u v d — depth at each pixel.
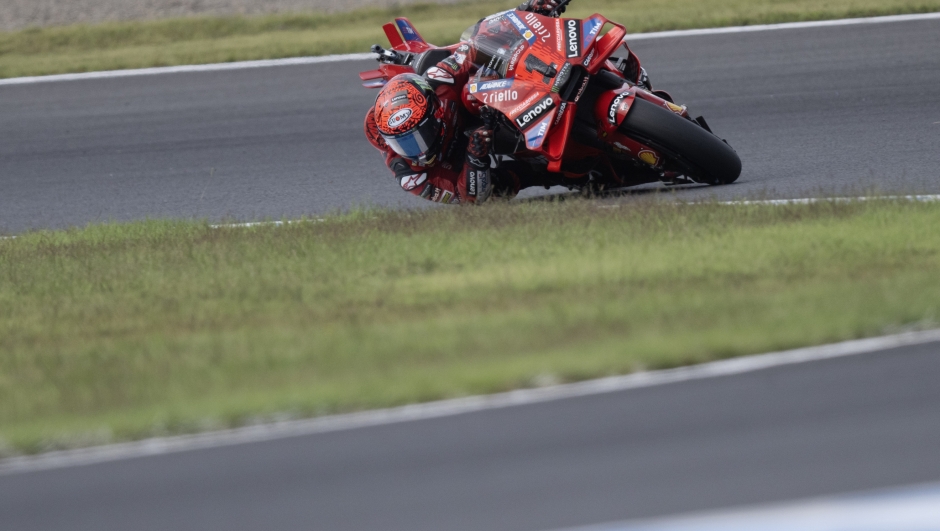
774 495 14.31
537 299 23.02
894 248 24.73
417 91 32.38
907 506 13.58
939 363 18.08
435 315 22.77
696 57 56.47
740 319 20.28
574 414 17.34
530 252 27.31
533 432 16.86
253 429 17.91
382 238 30.45
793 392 17.48
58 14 75.69
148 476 16.59
